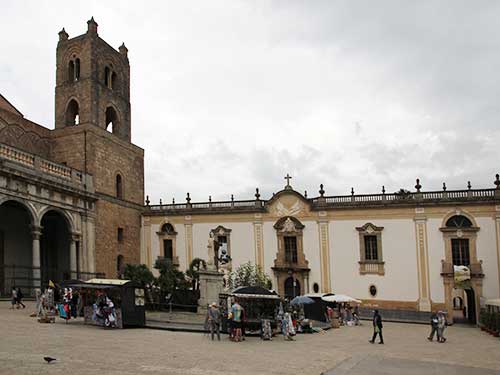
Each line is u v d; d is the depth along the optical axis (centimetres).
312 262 4944
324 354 1980
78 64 5094
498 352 2331
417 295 4609
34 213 3834
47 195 4006
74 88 4991
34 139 4694
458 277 4447
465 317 5212
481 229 4509
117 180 5150
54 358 1534
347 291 4812
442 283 4559
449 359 1998
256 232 5144
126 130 5475
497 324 3275
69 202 4300
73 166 4750
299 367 1631
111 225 4900
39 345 1838
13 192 3619
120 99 5400
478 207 4538
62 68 5100
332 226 4938
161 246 5394
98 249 4653
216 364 1622
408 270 4666
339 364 1659
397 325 4053
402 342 2670
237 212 5209
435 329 2833
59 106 5053
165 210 5425
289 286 4997
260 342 2372
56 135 4862
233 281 4856
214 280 3644
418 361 1788
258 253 5109
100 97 5022
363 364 1661
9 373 1317
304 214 5022
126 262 5116
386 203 4778
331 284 4862
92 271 4534
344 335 2975
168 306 3816
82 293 2959
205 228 5303
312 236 4981
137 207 5412
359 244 4838
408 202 4712
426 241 4650
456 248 4588
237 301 2608
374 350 2217
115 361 1580
